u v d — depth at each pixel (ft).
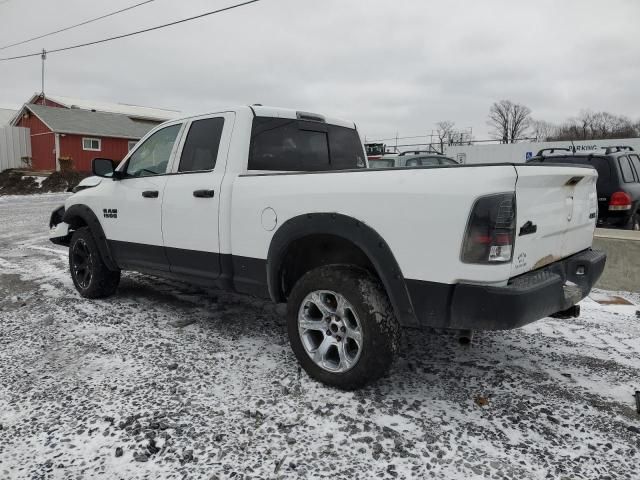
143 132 118.42
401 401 10.11
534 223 9.15
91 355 12.39
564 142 77.92
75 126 106.32
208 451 8.38
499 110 235.61
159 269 14.75
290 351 12.69
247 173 12.73
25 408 9.78
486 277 8.41
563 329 14.53
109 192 16.14
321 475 7.79
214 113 13.60
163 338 13.60
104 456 8.25
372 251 9.61
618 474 7.86
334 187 10.18
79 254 17.66
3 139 109.70
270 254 11.39
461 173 8.66
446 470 7.92
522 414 9.68
